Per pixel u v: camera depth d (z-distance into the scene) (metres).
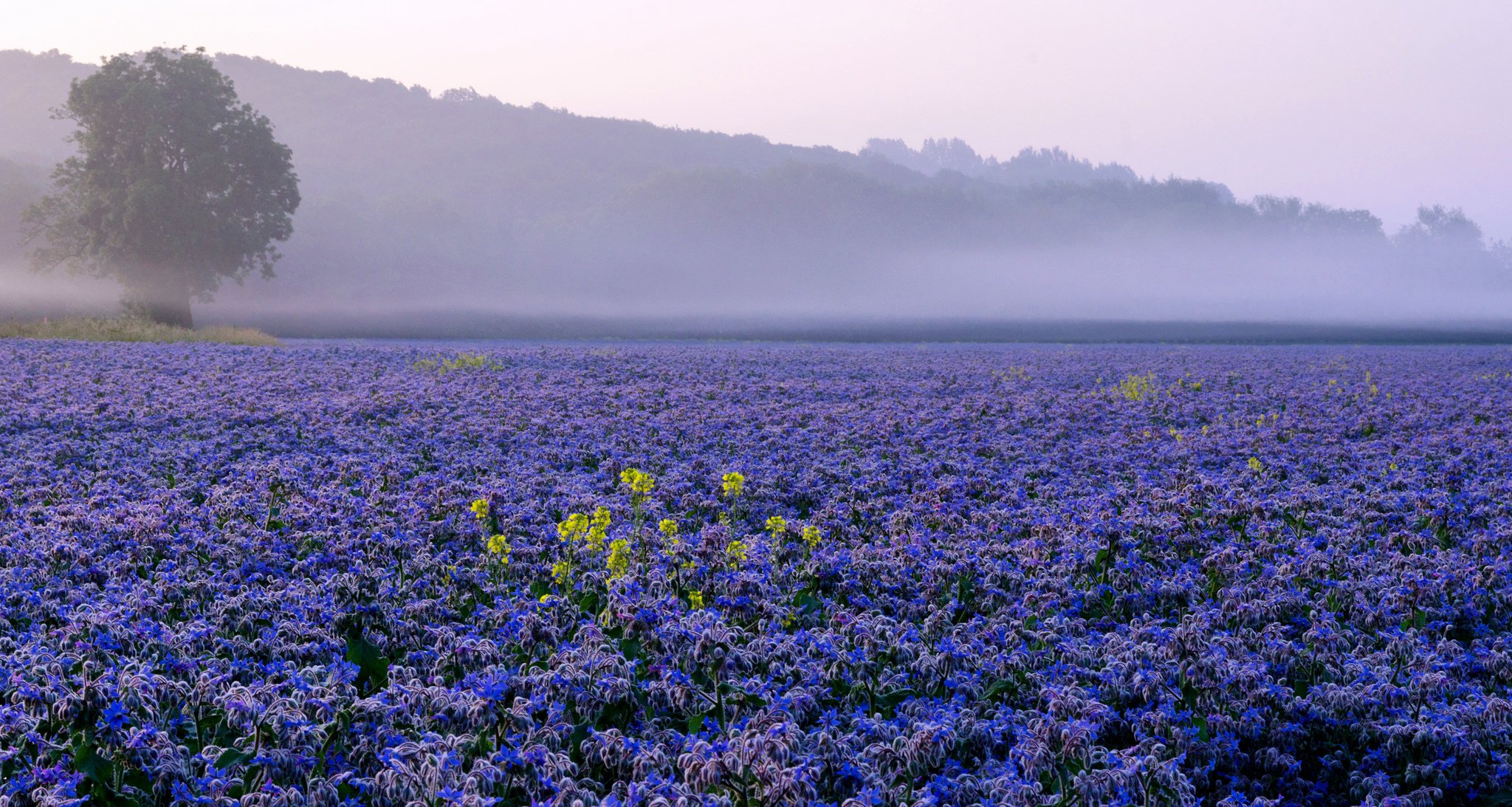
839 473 13.32
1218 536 10.24
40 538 8.54
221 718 5.08
